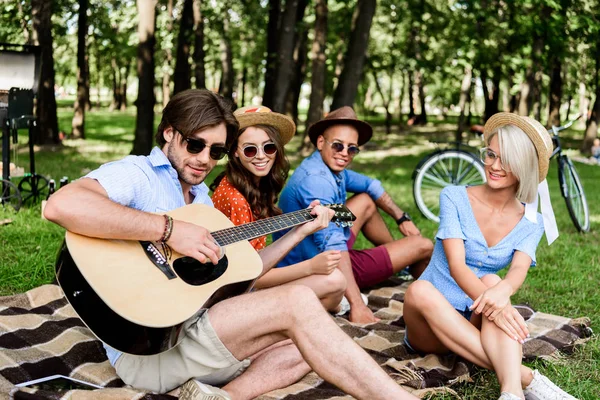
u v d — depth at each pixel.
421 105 28.44
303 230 3.05
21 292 4.06
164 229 2.39
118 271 2.33
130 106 44.75
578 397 2.98
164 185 2.62
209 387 2.43
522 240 3.16
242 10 18.39
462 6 12.33
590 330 3.79
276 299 2.37
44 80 13.41
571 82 28.00
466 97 16.45
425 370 3.06
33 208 6.31
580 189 7.00
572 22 12.76
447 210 3.19
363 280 4.33
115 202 2.39
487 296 2.79
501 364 2.74
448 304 2.96
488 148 3.09
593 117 18.25
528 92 14.27
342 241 3.91
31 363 2.80
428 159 7.40
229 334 2.36
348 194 8.83
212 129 2.59
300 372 2.69
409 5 13.97
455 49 14.52
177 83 14.83
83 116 16.72
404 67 16.02
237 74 34.19
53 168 10.07
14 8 14.69
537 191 3.05
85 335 3.16
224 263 2.60
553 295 4.64
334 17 17.11
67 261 2.32
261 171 3.46
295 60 19.03
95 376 2.75
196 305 2.36
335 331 2.33
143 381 2.53
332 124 4.05
